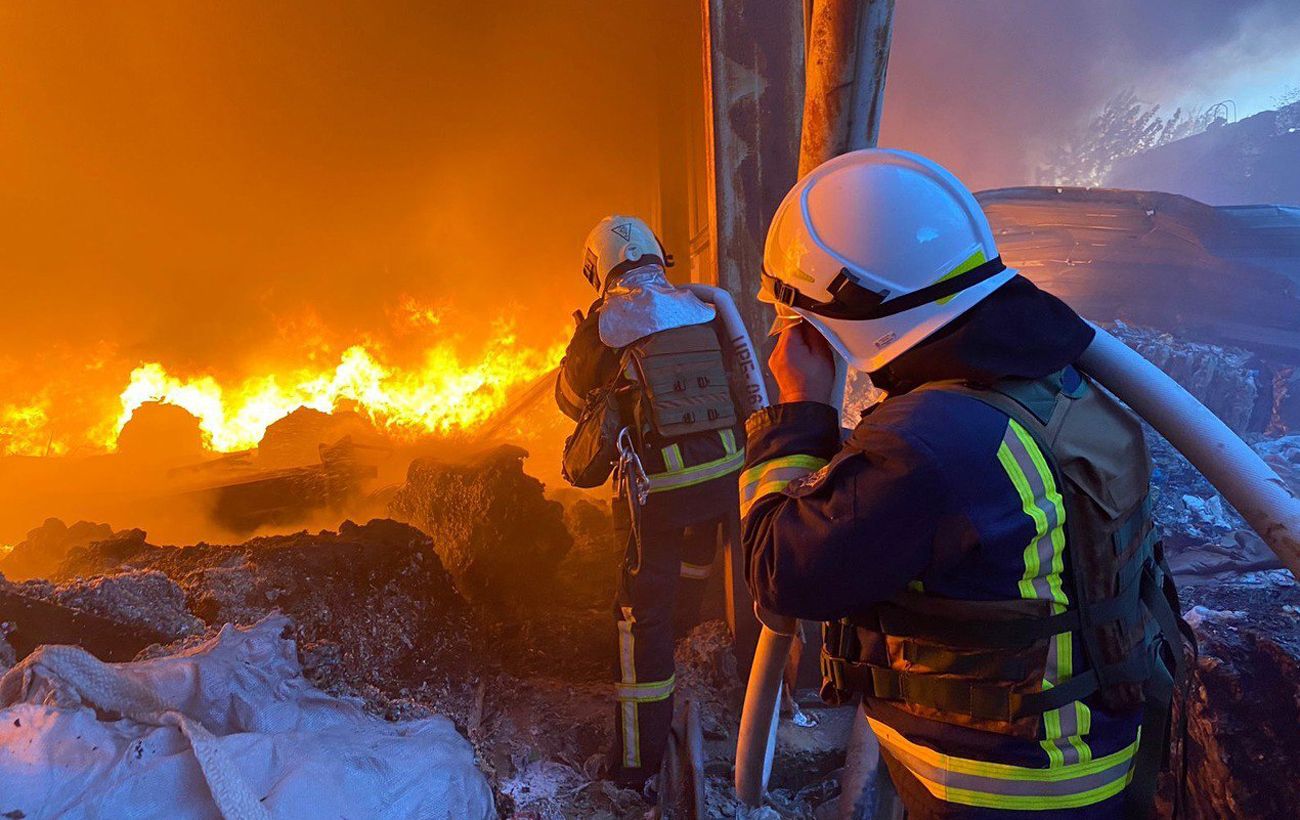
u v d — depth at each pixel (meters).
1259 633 2.32
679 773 2.43
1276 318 7.41
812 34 2.02
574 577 4.00
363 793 1.74
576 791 2.44
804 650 2.81
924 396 1.16
